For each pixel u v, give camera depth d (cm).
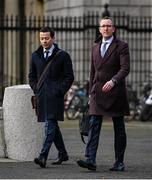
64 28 2822
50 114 1324
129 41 2981
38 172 1273
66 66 1342
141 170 1324
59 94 1329
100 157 1525
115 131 1309
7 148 1459
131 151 1647
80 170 1305
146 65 2995
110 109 1281
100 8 3023
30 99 1427
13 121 1432
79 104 2628
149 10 3081
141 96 2673
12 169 1309
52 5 3297
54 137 1346
